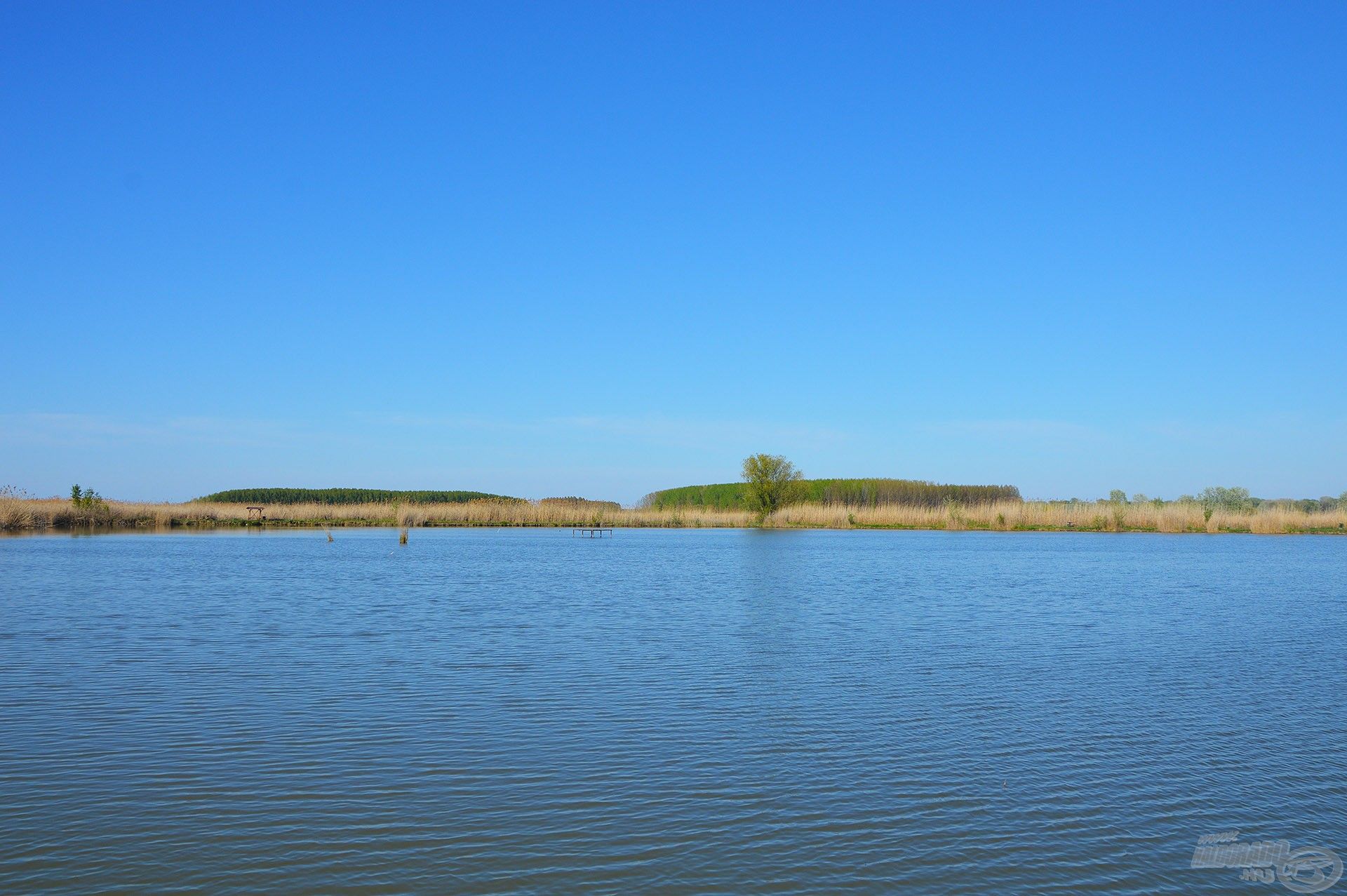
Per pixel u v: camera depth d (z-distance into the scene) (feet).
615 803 30.09
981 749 36.55
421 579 101.40
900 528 269.85
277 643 57.93
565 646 57.77
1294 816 30.01
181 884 24.07
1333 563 136.26
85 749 34.94
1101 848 27.43
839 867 25.79
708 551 159.12
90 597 80.28
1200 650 58.75
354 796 30.40
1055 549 173.47
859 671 51.13
